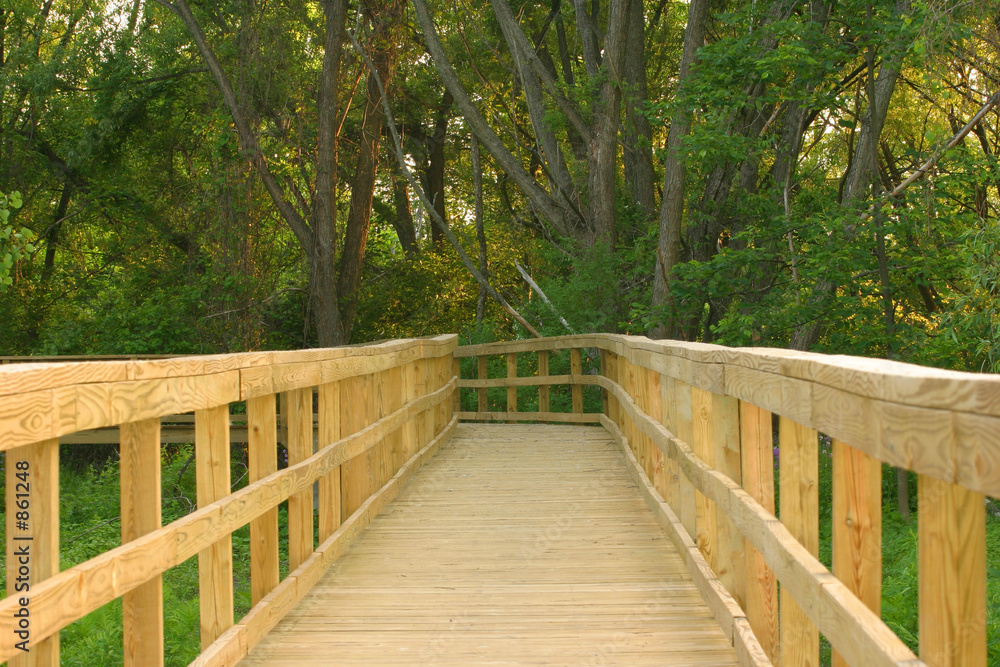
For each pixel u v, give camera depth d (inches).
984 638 67.7
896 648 73.3
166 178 827.4
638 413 250.5
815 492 106.4
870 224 374.0
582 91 579.5
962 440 61.9
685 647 141.9
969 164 363.6
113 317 706.2
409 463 292.5
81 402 93.2
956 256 361.1
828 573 94.3
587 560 195.6
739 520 130.4
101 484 443.8
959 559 68.4
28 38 824.3
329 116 665.6
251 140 663.1
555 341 435.8
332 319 666.8
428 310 880.9
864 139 427.8
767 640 131.5
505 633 150.6
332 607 166.2
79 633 186.5
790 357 105.3
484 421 511.8
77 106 793.6
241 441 498.9
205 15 725.9
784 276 457.4
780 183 486.0
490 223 965.2
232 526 135.5
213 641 134.3
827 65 390.9
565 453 345.1
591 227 589.0
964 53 376.2
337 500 205.9
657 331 488.7
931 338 346.0
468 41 799.7
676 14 818.8
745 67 400.8
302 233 673.0
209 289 703.7
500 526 229.0
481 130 622.5
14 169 813.2
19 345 807.1
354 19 754.8
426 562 196.4
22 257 380.8
